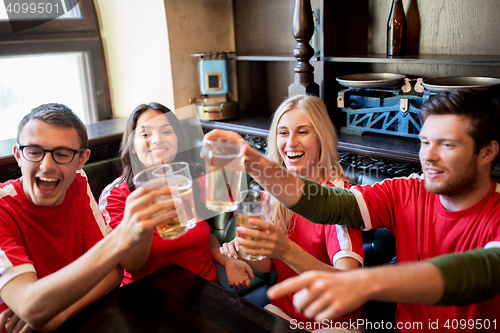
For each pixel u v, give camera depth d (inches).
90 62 104.0
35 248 42.4
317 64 89.7
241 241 36.0
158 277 44.9
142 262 45.5
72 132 40.8
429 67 74.6
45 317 33.9
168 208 31.5
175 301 40.0
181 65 95.0
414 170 63.2
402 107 67.5
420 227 42.2
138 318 37.4
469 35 68.8
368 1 79.4
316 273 22.5
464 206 38.1
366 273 22.6
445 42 71.8
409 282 23.3
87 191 49.9
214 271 58.7
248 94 106.7
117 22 100.7
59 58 99.3
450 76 72.4
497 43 66.1
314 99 53.9
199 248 56.2
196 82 99.3
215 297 40.6
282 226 53.2
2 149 79.3
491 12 65.7
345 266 43.8
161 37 92.1
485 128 34.4
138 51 98.8
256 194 41.9
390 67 80.1
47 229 43.4
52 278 33.2
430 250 41.1
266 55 87.8
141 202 30.0
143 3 92.9
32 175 39.6
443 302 24.8
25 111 95.3
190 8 94.3
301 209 42.1
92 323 37.0
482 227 36.6
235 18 103.5
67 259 45.5
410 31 75.5
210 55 90.9
